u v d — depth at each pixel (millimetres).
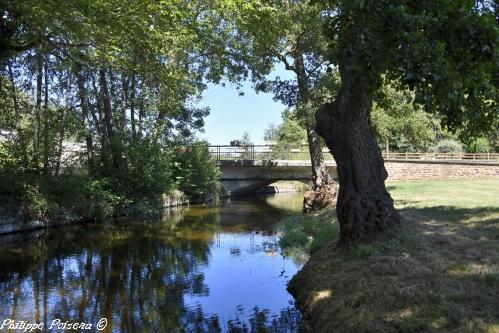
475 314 4832
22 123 21312
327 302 6742
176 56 22109
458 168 37125
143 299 8875
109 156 24484
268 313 7781
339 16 5496
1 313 8070
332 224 13492
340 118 8625
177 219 22422
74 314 8008
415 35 4043
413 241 7938
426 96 4141
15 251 13820
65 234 17156
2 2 10859
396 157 44594
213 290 9367
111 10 11234
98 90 24297
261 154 38562
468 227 9461
